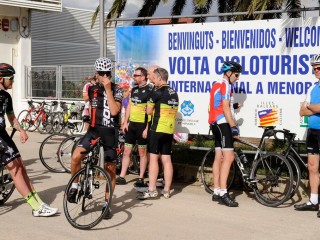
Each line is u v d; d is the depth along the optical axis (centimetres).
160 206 713
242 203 735
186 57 862
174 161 939
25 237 571
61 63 2230
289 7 1052
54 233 585
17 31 1827
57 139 976
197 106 857
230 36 825
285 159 710
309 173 693
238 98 821
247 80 815
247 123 818
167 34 877
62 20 2233
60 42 2225
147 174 919
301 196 754
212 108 736
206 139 1020
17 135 1568
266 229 607
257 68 808
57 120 1622
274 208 707
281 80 791
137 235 580
